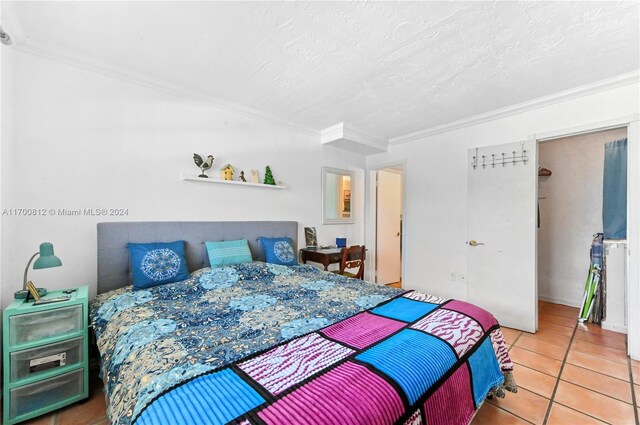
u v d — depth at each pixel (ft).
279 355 3.76
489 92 8.77
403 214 13.50
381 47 6.48
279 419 2.55
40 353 5.31
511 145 9.96
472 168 10.94
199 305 5.81
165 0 5.11
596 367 7.16
